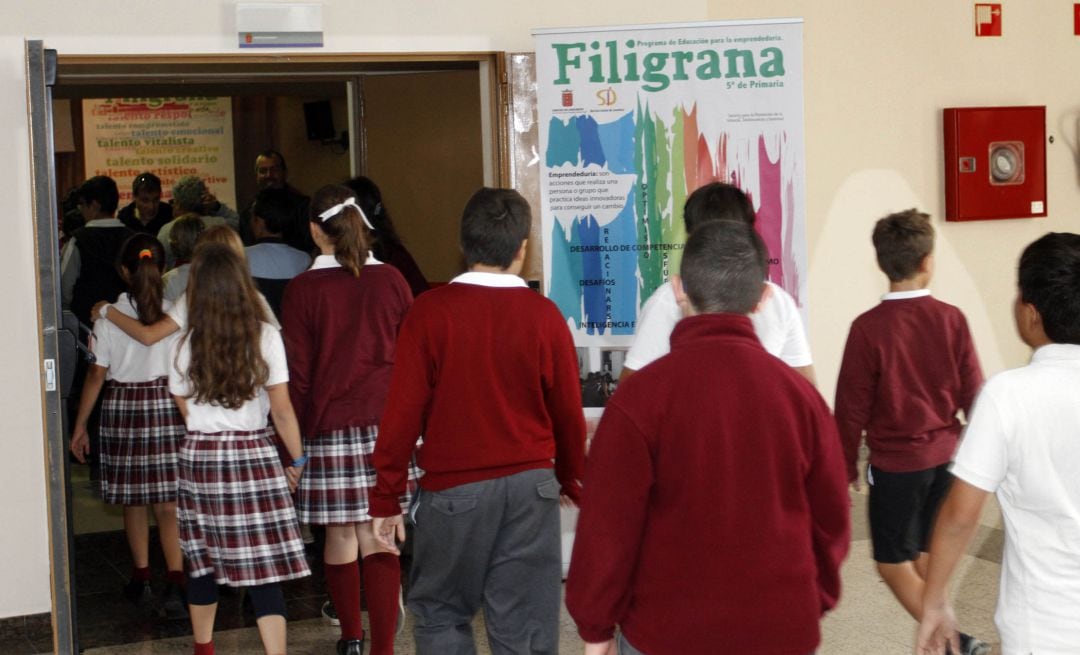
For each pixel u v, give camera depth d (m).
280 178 7.23
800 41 4.89
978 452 2.32
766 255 2.31
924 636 2.52
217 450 3.90
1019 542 2.30
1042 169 6.88
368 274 4.21
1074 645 2.24
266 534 3.92
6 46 4.74
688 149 4.92
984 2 6.79
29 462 4.77
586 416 5.01
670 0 5.75
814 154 6.55
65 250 6.86
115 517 6.96
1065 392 2.27
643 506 2.20
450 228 6.73
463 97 6.60
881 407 3.84
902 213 3.89
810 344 6.65
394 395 3.26
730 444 2.16
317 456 4.20
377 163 7.10
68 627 4.29
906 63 6.68
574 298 5.00
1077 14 7.01
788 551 2.19
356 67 6.12
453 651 3.38
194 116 12.30
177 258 5.70
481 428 3.24
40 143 4.14
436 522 3.27
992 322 7.00
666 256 4.96
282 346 3.96
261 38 5.08
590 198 4.95
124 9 4.92
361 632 4.46
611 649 2.36
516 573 3.32
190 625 4.98
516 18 5.47
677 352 2.22
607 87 4.91
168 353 5.05
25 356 4.74
